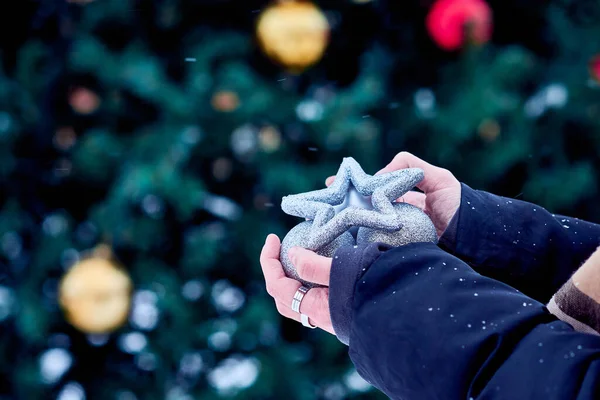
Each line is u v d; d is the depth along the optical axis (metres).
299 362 2.06
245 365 2.05
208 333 2.05
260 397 2.04
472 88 2.03
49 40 2.10
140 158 1.99
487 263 1.39
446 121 2.04
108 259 1.99
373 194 1.37
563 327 1.23
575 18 2.17
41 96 2.04
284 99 2.05
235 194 2.13
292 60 1.90
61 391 2.13
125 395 2.10
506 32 2.20
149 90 1.99
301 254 1.32
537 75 2.13
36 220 2.14
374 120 2.10
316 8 1.98
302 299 1.35
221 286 2.13
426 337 1.24
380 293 1.27
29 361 2.08
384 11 2.11
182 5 2.08
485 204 1.40
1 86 2.03
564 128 2.15
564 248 1.40
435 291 1.26
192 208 1.99
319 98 2.13
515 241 1.39
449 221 1.44
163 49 2.14
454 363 1.23
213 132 2.03
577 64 2.12
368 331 1.26
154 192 1.98
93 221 1.99
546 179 2.09
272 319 2.05
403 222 1.35
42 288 2.08
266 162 2.06
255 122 2.05
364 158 2.04
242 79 2.01
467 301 1.25
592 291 1.24
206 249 2.03
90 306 1.90
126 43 2.11
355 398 2.08
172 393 2.09
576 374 1.17
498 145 2.04
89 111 2.05
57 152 2.10
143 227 2.02
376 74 2.04
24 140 2.08
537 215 1.41
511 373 1.21
